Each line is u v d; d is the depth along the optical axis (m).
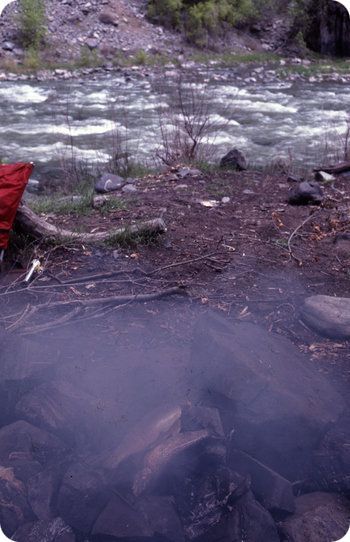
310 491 2.73
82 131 11.65
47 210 5.81
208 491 2.44
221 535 2.37
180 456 2.44
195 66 20.61
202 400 2.77
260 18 24.78
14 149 10.37
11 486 2.52
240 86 17.20
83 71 19.39
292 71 19.81
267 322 3.88
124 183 6.73
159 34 22.72
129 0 23.72
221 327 3.11
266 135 11.49
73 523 2.39
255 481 2.58
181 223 5.41
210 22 22.91
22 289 4.10
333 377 3.32
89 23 22.05
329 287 4.38
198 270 4.52
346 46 23.09
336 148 10.18
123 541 2.32
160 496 2.43
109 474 2.43
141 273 4.42
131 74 19.17
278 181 6.87
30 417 2.74
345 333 3.73
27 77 18.39
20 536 2.38
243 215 5.69
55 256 4.64
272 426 2.67
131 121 12.33
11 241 4.58
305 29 23.34
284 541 2.48
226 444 2.56
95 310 3.89
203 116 12.54
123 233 4.88
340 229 5.40
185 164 7.41
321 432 2.72
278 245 5.01
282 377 2.85
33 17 20.25
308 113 13.66
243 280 4.40
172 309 3.93
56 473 2.54
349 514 2.61
